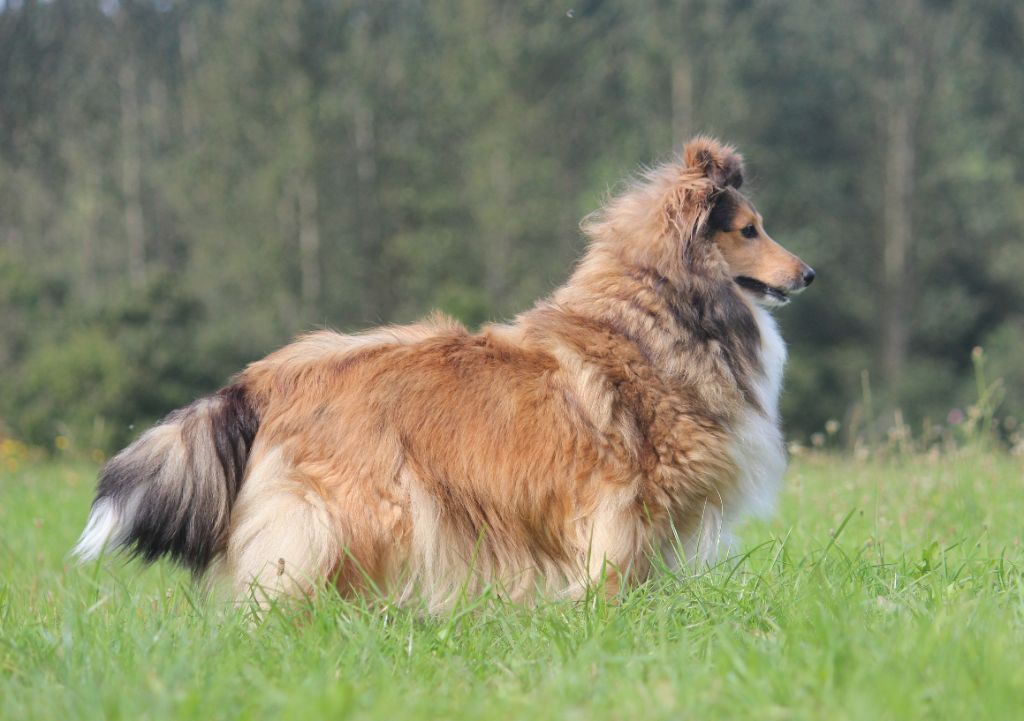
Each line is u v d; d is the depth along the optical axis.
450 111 48.28
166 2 62.47
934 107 44.84
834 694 4.86
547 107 45.47
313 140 46.59
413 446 7.06
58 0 61.22
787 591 6.55
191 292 43.97
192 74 56.88
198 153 50.41
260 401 7.22
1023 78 44.97
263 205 47.31
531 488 7.16
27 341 42.94
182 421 7.18
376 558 6.88
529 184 45.12
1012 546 8.57
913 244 44.81
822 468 15.03
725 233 8.16
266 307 46.59
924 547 8.25
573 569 7.26
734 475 7.59
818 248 42.75
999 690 4.66
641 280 7.68
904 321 44.22
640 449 7.31
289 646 5.96
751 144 42.84
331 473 6.93
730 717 4.80
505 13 47.41
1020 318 43.72
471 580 7.11
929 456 13.03
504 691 5.33
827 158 45.97
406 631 6.42
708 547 7.51
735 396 7.69
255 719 4.89
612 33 47.12
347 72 48.47
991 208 43.91
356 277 48.00
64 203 58.50
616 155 41.81
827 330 45.12
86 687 5.19
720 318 7.79
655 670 5.34
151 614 6.78
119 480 7.11
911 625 5.60
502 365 7.32
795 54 45.44
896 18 45.97
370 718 4.77
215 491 7.02
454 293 42.56
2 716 5.08
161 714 4.78
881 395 41.06
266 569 6.80
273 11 48.88
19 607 8.05
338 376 7.20
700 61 43.56
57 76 59.56
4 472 18.78
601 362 7.39
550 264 44.38
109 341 39.25
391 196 47.78
